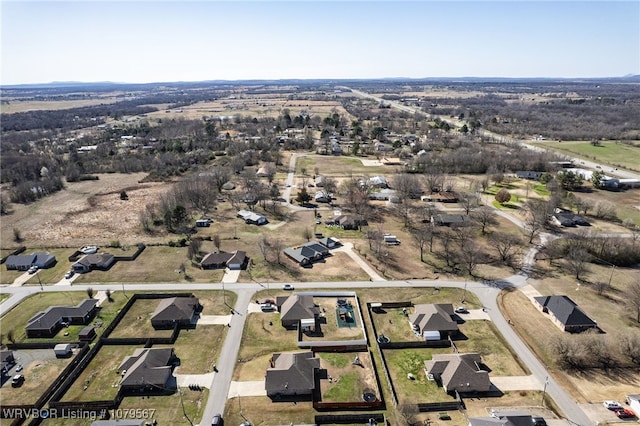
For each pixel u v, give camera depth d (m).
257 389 61.31
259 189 153.75
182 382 62.56
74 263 98.75
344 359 68.12
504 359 67.44
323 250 105.75
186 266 100.56
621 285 89.88
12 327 77.31
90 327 74.81
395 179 158.38
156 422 55.31
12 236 120.06
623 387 61.22
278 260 102.12
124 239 117.38
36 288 91.00
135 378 61.12
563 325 73.94
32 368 66.31
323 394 60.44
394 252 107.44
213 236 118.50
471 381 60.34
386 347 71.06
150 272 97.56
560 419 55.31
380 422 55.66
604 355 66.44
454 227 123.06
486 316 79.31
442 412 56.91
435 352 69.81
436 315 75.25
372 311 81.75
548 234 116.81
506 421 51.97
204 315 80.00
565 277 93.56
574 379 63.03
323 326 76.75
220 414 56.50
